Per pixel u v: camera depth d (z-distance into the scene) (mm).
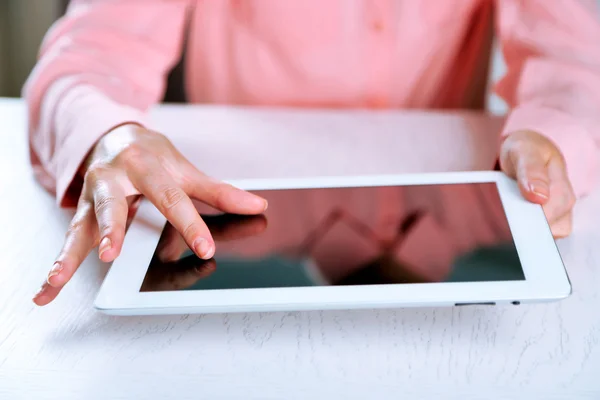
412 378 353
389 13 881
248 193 461
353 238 417
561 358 363
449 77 943
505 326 391
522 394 338
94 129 540
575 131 534
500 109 1170
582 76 612
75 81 638
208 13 926
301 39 901
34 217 543
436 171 590
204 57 955
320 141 656
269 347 382
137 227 444
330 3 872
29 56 1345
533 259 386
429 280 375
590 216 510
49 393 353
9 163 645
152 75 739
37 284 455
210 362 372
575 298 415
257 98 965
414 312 408
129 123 549
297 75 931
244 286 380
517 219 426
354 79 926
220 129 689
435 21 889
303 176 587
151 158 481
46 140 602
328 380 354
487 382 347
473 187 473
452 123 688
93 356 380
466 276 376
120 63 709
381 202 463
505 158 504
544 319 396
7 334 402
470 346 375
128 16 754
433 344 378
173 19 787
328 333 392
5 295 443
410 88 943
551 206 471
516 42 720
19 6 1305
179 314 415
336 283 377
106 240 407
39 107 637
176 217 432
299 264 396
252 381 356
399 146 641
